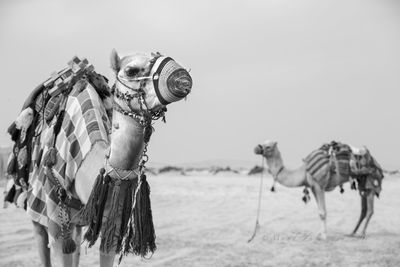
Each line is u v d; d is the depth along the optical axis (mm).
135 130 3512
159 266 6855
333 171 9828
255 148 10320
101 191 3574
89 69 4289
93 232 3602
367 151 9977
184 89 3264
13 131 4684
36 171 4230
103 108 4203
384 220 12289
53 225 4027
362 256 7910
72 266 4074
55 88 4320
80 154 3902
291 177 10195
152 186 20578
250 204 14969
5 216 10289
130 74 3416
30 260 6762
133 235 3574
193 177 30484
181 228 10172
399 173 33250
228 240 8953
